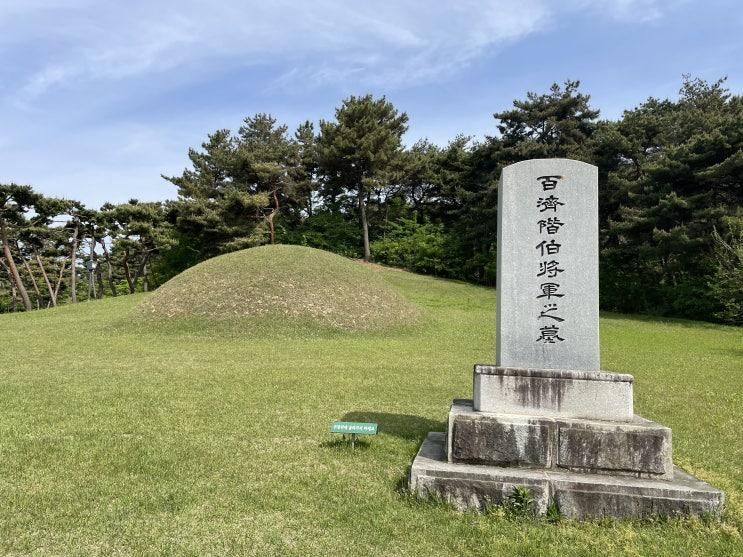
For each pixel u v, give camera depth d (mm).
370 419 6961
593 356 4980
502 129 34219
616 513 4051
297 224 41906
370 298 19578
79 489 4441
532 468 4426
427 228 39406
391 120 37688
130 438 5867
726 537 3760
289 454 5438
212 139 40594
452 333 17891
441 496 4281
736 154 21719
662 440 4320
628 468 4328
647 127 28781
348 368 10938
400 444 5879
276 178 37094
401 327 18188
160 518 3941
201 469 4961
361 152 34812
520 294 5113
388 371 10688
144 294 31859
